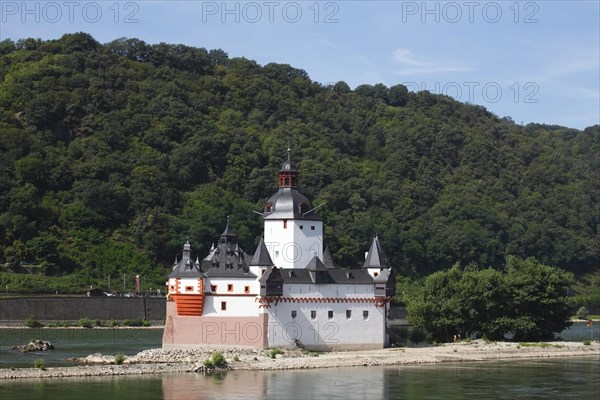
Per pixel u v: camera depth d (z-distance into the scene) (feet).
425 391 579.07
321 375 641.40
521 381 622.13
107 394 553.23
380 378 630.33
